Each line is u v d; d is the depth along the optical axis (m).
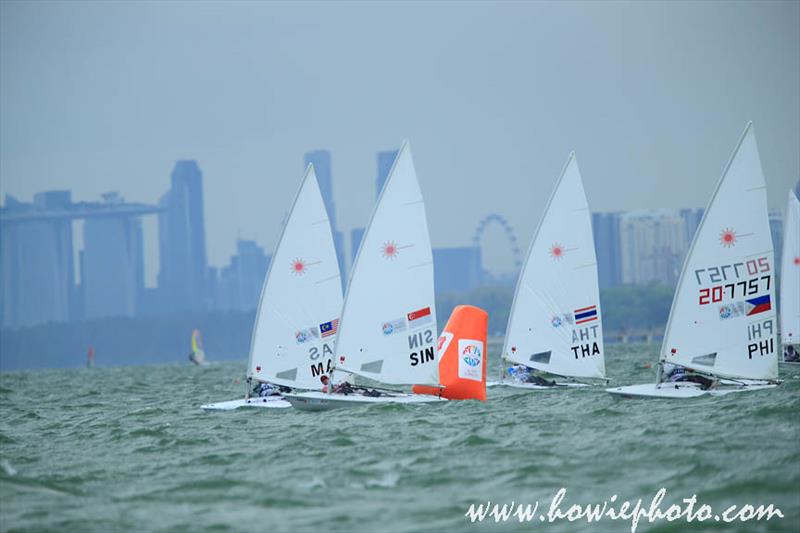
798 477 86.50
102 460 112.56
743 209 137.12
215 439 123.50
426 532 77.44
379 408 140.12
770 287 138.25
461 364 148.38
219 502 88.38
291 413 143.88
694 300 137.25
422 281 142.25
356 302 140.88
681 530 76.12
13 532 79.94
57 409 198.62
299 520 81.69
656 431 109.69
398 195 141.38
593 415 126.12
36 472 104.75
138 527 80.88
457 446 108.06
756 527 75.19
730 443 100.38
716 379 140.88
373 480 94.50
